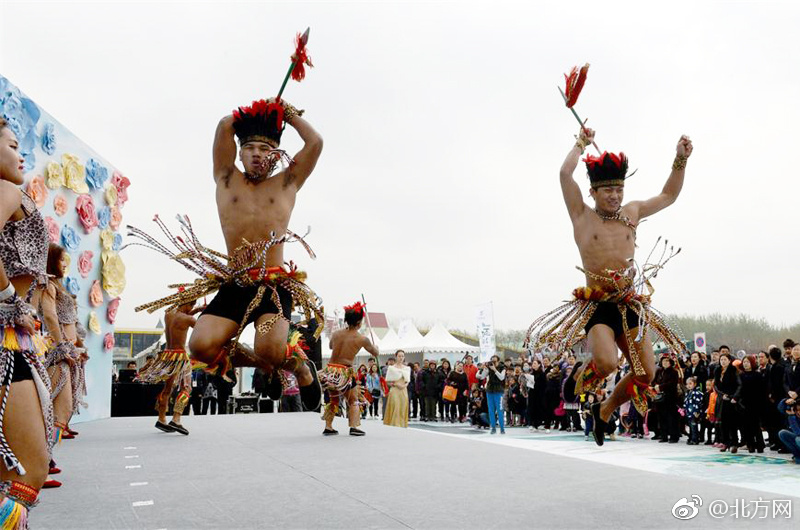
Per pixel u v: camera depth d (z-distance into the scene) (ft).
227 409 45.06
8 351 7.10
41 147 25.73
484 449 17.33
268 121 12.92
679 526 8.69
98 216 30.91
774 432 29.43
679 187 15.79
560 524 8.83
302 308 13.26
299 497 10.69
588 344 14.67
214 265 12.42
